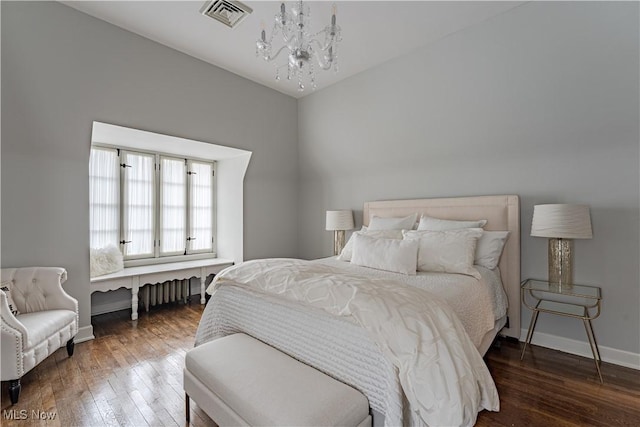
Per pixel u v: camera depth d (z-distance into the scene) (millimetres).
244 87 3785
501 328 2572
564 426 1588
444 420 1128
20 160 2402
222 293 2156
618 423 1608
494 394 1351
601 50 2148
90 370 2178
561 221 2205
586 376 2086
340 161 4117
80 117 2596
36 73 2340
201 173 4414
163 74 3047
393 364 1234
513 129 2660
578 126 2357
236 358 1528
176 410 1741
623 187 2236
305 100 4309
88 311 2758
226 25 2729
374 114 3533
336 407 1179
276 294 1722
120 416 1684
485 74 2682
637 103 2098
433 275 2264
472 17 2582
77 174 2693
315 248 4578
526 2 2393
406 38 2885
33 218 2473
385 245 2520
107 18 2627
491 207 2797
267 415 1145
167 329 2996
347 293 1488
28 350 1866
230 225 4348
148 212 3852
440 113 3025
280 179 4527
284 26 2070
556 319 2521
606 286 2312
